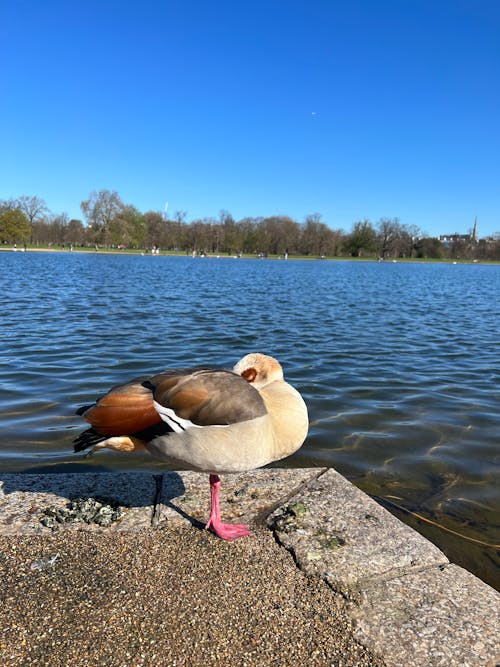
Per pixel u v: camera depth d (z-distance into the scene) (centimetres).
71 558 91
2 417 190
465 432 187
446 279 1487
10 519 103
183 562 91
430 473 152
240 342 354
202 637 74
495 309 670
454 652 73
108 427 92
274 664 70
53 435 173
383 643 74
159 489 117
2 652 70
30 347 317
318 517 106
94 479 122
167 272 1361
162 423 91
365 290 969
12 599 80
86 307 536
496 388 250
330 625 77
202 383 91
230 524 103
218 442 89
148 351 313
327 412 207
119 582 85
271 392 101
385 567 90
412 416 204
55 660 69
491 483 147
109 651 71
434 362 310
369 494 138
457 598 84
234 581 86
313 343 363
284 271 1706
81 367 267
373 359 314
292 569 90
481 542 116
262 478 124
